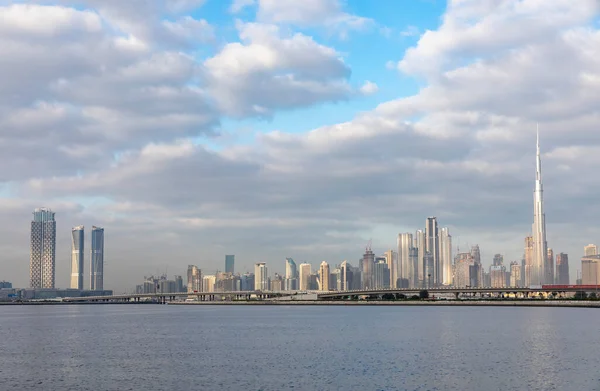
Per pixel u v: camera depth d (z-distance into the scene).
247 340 193.00
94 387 111.00
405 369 126.31
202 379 117.44
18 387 111.69
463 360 138.75
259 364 136.00
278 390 106.25
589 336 194.50
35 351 166.00
